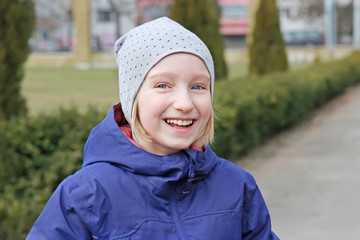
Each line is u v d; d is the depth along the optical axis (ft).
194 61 5.64
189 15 33.47
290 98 32.71
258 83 31.45
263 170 23.20
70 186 5.57
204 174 5.91
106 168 5.64
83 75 82.33
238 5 129.59
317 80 43.57
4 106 19.43
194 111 5.68
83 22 105.91
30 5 19.84
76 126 16.15
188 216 5.71
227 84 29.58
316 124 36.78
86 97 52.90
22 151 15.33
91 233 5.49
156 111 5.58
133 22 121.49
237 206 5.99
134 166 5.59
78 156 15.12
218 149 22.07
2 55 19.24
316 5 127.65
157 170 5.61
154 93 5.60
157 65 5.58
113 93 55.77
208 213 5.79
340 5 135.64
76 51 106.93
